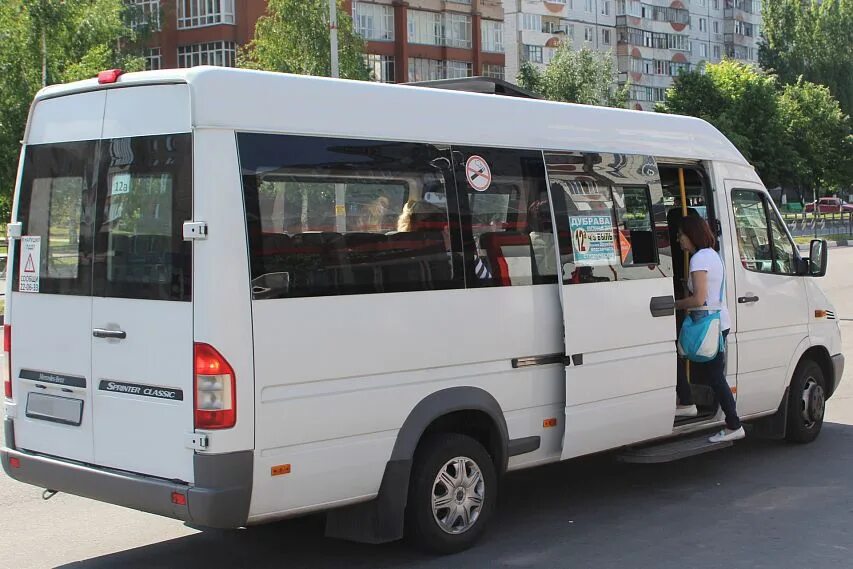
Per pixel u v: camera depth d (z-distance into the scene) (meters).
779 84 74.00
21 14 25.39
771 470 7.67
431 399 5.43
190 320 4.67
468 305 5.64
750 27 100.44
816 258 8.35
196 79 4.71
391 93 5.45
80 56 27.09
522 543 5.91
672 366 6.94
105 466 5.12
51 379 5.41
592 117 6.65
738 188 7.84
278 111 4.92
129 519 6.53
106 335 5.06
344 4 58.19
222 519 4.62
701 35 95.38
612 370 6.46
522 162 6.06
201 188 4.64
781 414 8.23
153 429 4.85
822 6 74.75
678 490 7.14
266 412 4.73
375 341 5.18
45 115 5.58
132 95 5.03
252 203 4.75
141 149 4.95
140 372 4.91
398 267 5.32
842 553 5.69
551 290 6.15
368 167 5.24
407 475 5.32
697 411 7.62
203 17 55.72
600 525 6.28
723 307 7.27
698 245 7.23
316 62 41.62
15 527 6.34
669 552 5.72
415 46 64.00
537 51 78.38
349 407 5.05
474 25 67.62
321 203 5.02
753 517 6.43
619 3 85.44
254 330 4.70
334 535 5.45
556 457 6.22
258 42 43.41
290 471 4.82
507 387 5.87
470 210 5.72
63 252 5.36
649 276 6.79
